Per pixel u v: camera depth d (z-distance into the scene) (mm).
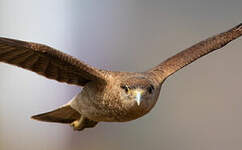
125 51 17734
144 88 8531
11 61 8406
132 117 8789
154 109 16141
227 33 9977
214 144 15844
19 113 16172
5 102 16219
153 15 18500
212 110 16328
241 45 16953
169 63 9516
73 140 15586
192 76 16766
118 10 18672
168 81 16562
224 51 16984
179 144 15719
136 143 15594
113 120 8992
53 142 15656
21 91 16422
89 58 17641
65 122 9812
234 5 18047
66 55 8266
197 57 9633
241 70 16719
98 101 8852
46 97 16312
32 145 15656
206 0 18281
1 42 7891
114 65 17406
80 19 18297
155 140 15719
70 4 18328
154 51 17609
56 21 18094
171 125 16016
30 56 8359
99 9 18688
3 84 16406
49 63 8508
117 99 8633
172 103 16359
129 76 8781
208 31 17891
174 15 18312
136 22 18406
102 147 15359
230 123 16078
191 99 16438
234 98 16516
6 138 15750
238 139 15898
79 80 8914
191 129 16000
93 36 18078
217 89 16547
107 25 18359
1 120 16000
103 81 8688
